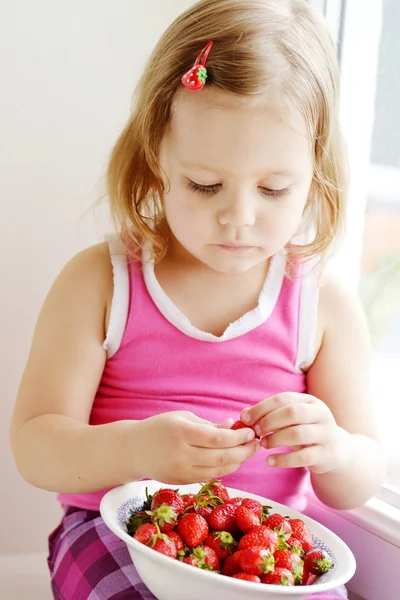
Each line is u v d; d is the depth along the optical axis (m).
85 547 0.88
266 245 0.85
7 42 1.02
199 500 0.81
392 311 1.02
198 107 0.82
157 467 0.81
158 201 0.95
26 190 1.05
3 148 1.04
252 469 0.92
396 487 0.98
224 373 0.93
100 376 0.93
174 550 0.75
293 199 0.84
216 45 0.83
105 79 1.05
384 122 1.03
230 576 0.75
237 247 0.85
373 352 1.05
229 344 0.93
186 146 0.82
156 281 0.93
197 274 0.94
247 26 0.84
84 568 0.86
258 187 0.83
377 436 0.94
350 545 0.97
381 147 1.03
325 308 0.96
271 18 0.85
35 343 0.93
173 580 0.74
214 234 0.84
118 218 0.95
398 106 1.01
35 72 1.03
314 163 0.87
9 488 1.08
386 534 0.93
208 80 0.82
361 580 0.96
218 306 0.94
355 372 0.95
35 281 1.07
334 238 0.95
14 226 1.05
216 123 0.81
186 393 0.92
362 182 1.06
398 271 1.01
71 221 1.07
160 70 0.86
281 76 0.82
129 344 0.93
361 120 1.05
